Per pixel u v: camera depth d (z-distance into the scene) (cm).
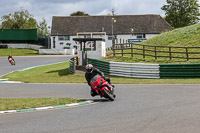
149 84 2444
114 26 10112
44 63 5856
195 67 2880
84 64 3850
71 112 1277
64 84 2734
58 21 10525
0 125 1055
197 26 5272
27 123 1077
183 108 1287
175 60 3600
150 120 1073
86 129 962
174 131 912
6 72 4459
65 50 8806
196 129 927
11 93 2161
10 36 10819
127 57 3953
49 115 1220
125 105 1426
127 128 962
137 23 10094
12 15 14675
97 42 4000
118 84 2530
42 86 2620
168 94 1777
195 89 1978
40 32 16525
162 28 9900
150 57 3994
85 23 10338
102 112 1257
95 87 1532
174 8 11238
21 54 8962
